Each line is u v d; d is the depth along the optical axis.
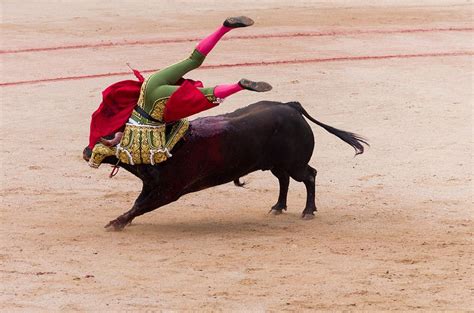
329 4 56.44
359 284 18.09
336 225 22.41
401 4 56.12
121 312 16.67
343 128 31.81
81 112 34.19
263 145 22.47
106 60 41.81
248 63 40.81
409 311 16.69
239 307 16.89
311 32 47.66
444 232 21.72
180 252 20.22
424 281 18.27
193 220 23.09
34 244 20.83
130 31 48.22
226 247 20.56
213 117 22.42
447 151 29.14
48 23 50.38
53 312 16.69
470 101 35.06
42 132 31.83
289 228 22.19
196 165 21.86
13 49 44.06
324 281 18.27
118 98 21.59
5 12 53.62
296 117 22.81
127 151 21.41
